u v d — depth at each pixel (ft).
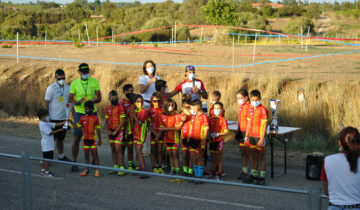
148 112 25.50
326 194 12.60
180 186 13.43
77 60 68.08
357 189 11.69
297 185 24.11
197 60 67.77
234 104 43.70
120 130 25.41
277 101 25.94
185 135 24.16
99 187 14.80
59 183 15.47
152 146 25.72
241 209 12.63
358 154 11.80
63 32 237.25
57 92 27.61
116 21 312.09
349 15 293.64
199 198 13.14
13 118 49.96
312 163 25.17
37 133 41.68
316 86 45.73
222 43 94.79
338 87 42.96
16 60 69.31
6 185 16.62
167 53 76.54
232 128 26.63
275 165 29.48
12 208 16.52
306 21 208.85
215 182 12.89
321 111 38.40
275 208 12.15
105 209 14.67
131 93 25.63
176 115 24.43
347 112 37.27
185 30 152.25
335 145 34.60
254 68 58.95
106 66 59.98
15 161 16.38
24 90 57.36
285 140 26.71
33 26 247.70
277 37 143.95
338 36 142.92
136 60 67.97
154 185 13.78
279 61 65.82
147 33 145.89
